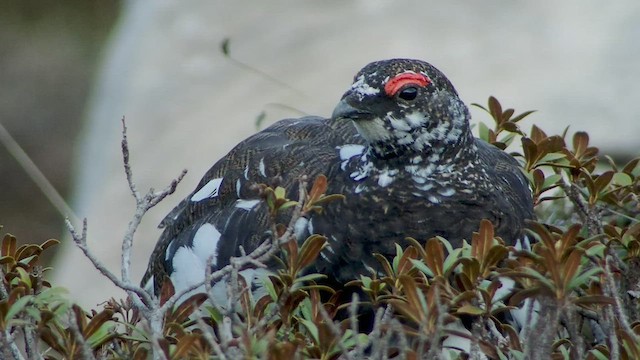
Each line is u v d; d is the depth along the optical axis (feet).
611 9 52.49
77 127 60.44
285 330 25.04
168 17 58.90
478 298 24.70
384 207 29.94
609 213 33.83
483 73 51.42
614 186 32.48
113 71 60.29
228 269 24.56
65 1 64.13
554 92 50.31
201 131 53.93
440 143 30.17
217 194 33.04
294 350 21.56
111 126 56.70
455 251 24.88
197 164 52.65
